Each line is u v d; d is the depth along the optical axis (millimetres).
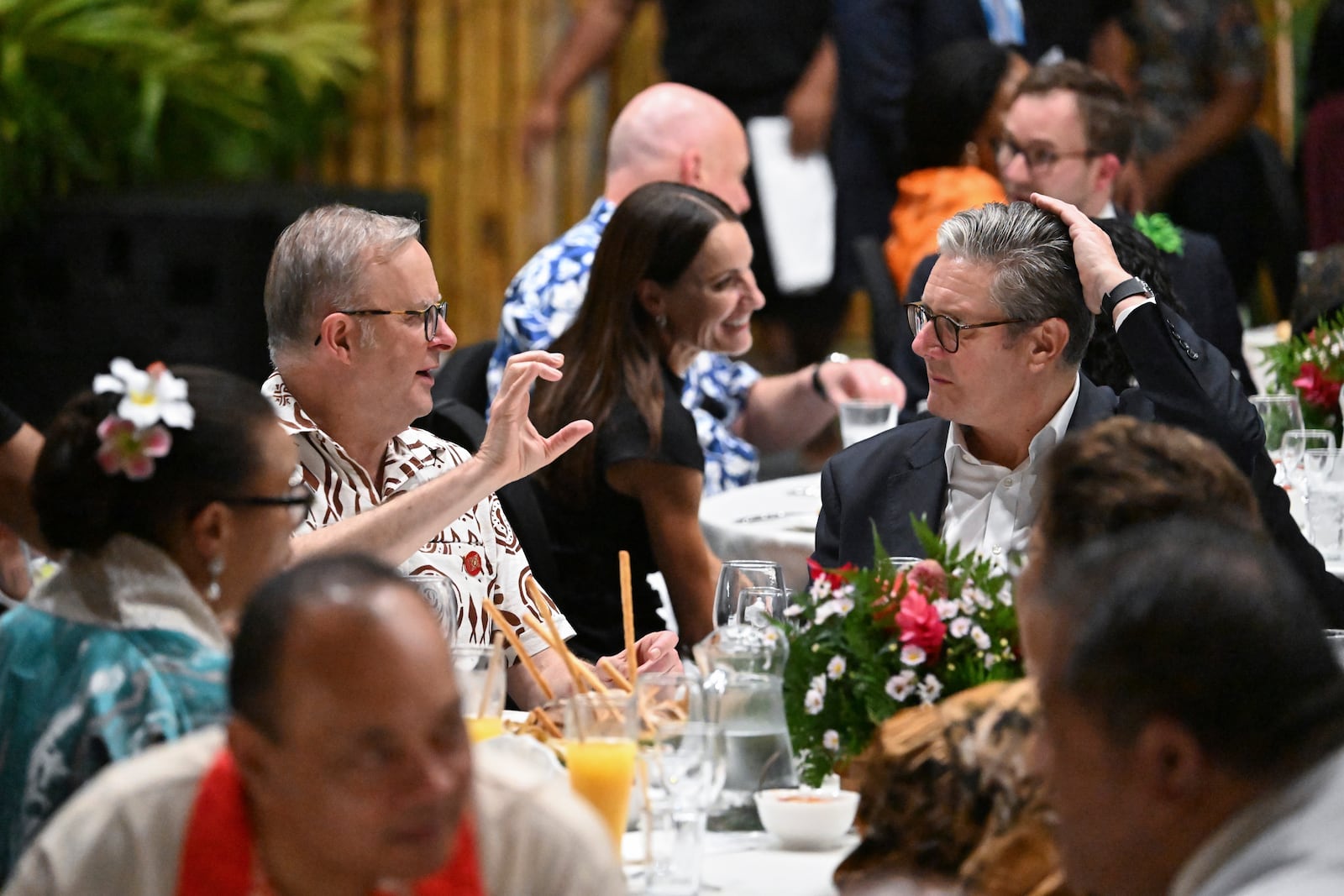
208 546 5551
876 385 13312
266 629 4172
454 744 4215
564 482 10320
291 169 25438
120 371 5574
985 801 5223
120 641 5438
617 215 10445
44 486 5504
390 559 7680
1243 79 19344
